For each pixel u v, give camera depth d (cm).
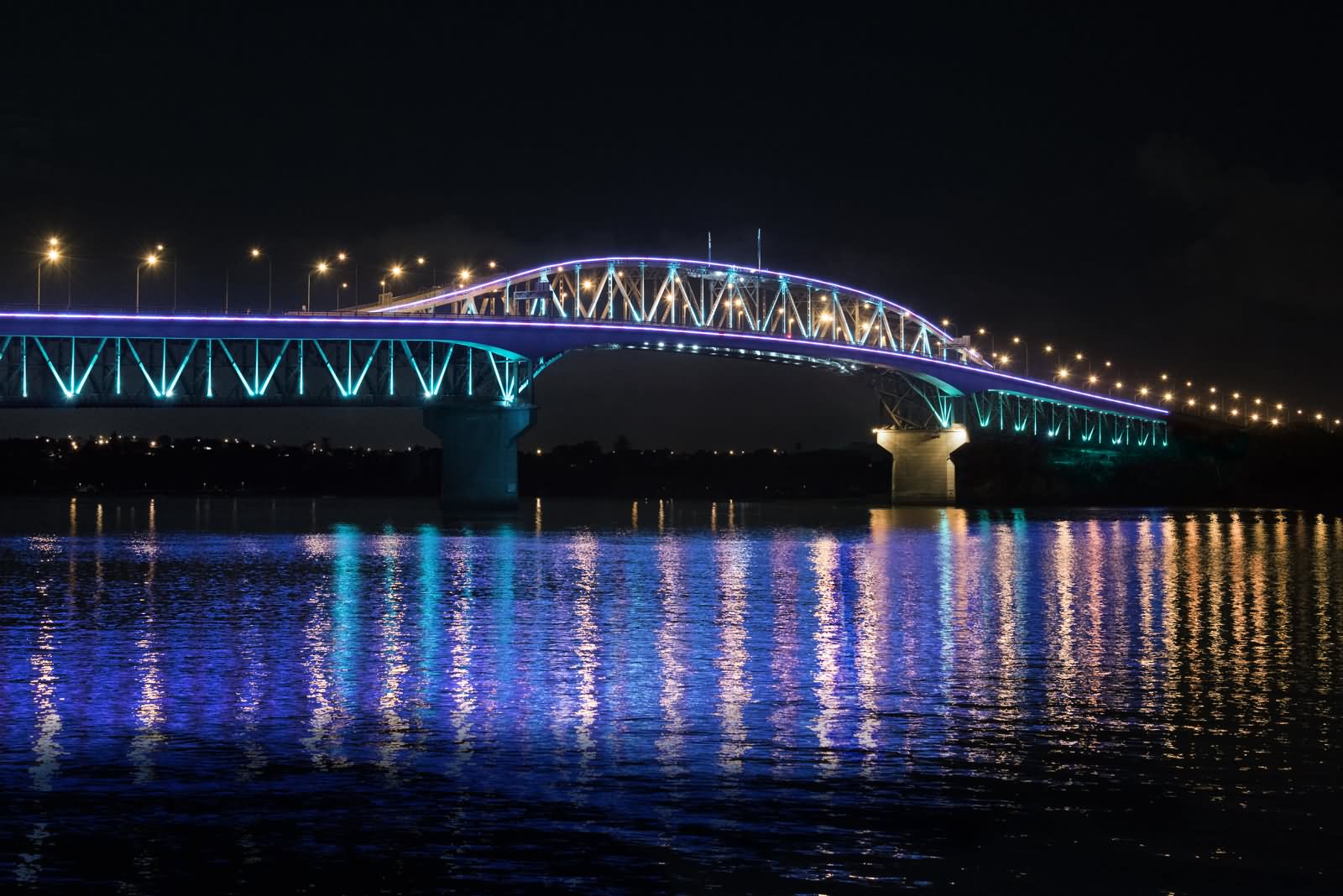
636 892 2439
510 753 3347
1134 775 3147
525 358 17738
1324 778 3127
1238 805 2909
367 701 4041
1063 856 2608
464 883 2478
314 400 15738
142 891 2434
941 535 15275
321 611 6638
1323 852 2628
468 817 2822
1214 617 6309
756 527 18012
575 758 3303
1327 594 7512
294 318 15200
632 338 18925
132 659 4934
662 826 2773
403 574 9094
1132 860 2584
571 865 2561
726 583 8456
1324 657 4956
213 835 2708
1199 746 3431
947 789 3030
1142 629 5850
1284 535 14750
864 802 2933
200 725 3662
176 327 14462
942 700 4062
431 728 3625
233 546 12356
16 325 13675
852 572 9425
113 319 14050
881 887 2462
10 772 3142
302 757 3300
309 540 13488
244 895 2422
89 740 3469
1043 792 3012
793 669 4675
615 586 8175
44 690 4234
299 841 2675
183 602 7025
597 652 5138
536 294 19012
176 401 14775
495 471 17988
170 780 3075
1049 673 4584
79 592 7588
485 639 5531
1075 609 6738
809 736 3541
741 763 3247
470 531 15900
